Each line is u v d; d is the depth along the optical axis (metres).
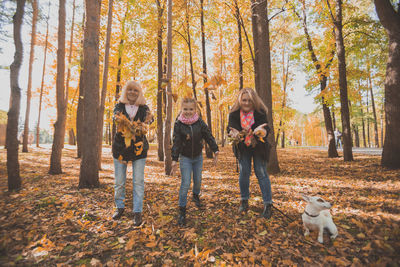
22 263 1.83
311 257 1.92
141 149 2.63
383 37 8.95
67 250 2.09
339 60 8.46
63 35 6.14
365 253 1.90
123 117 2.49
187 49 13.03
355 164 7.09
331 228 2.14
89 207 3.13
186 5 8.53
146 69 11.96
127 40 9.90
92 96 4.33
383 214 2.65
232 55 11.72
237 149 2.90
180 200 2.71
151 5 9.30
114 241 2.27
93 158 4.29
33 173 5.79
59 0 6.15
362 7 10.47
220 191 4.16
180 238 2.33
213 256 1.99
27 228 2.38
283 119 17.73
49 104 17.78
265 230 2.40
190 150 2.80
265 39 6.02
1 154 4.68
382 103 25.88
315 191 3.96
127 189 4.27
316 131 52.81
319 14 9.26
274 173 6.15
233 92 11.07
